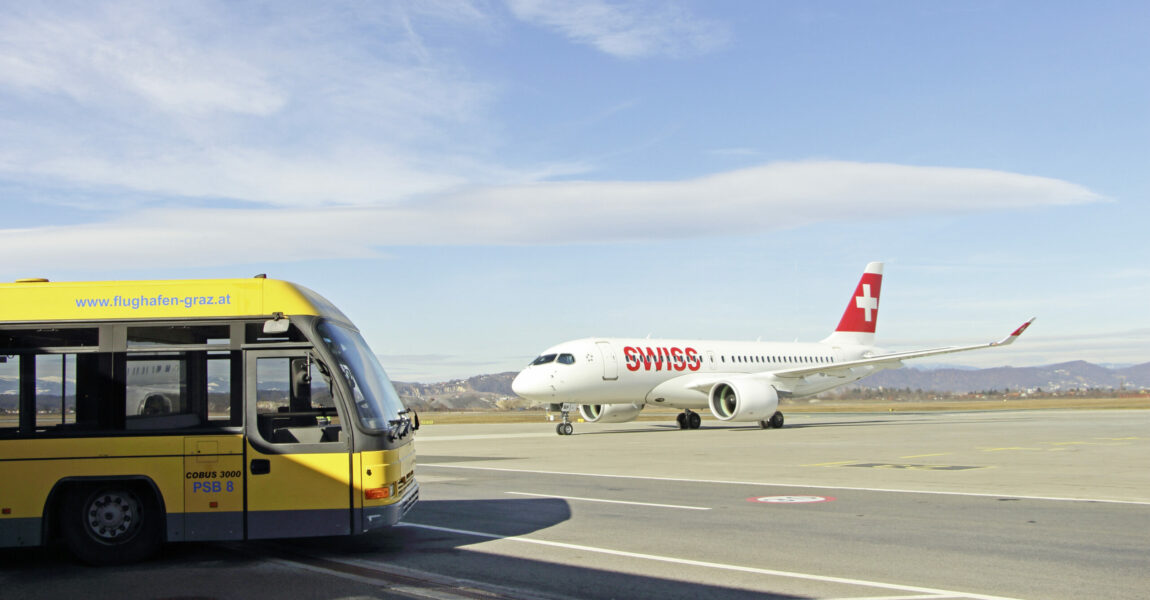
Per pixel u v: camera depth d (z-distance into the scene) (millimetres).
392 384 11055
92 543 9523
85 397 9477
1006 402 116875
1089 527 10922
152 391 9516
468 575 8695
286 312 9672
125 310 9594
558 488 16078
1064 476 17141
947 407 93188
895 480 16656
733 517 12109
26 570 9422
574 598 7672
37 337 9516
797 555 9367
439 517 12586
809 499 13945
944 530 10805
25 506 9336
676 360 38562
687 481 17016
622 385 36781
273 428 9555
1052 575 8250
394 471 9773
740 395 36406
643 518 12164
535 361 36875
